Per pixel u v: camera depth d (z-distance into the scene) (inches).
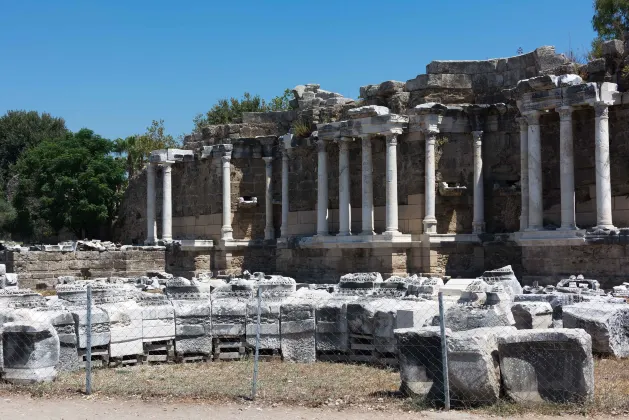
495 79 1448.1
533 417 509.0
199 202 1861.5
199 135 1943.9
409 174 1449.3
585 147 1279.5
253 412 546.0
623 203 1236.5
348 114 1494.8
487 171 1428.4
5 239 2896.2
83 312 730.8
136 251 1754.4
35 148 2753.4
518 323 730.2
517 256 1360.7
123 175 2514.8
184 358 770.2
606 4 2020.2
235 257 1766.7
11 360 654.5
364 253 1453.0
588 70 1278.3
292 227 1688.0
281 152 1729.8
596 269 1181.7
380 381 638.5
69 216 2370.8
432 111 1408.7
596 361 687.7
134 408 564.7
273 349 769.6
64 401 590.6
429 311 714.8
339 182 1530.5
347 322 751.7
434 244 1393.9
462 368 538.9
